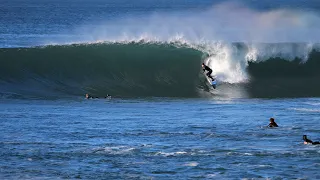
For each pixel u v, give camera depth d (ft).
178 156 227.61
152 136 267.59
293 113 341.82
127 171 206.28
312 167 210.59
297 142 254.47
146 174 202.69
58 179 196.75
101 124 299.79
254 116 330.13
